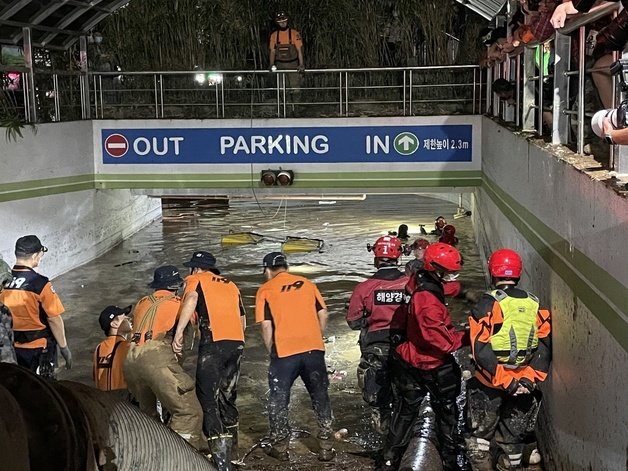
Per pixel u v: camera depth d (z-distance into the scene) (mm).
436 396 5258
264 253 12969
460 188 13156
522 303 4773
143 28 14234
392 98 14172
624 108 3139
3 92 11625
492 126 10227
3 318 4488
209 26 14305
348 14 14180
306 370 5660
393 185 12578
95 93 13133
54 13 11789
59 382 1526
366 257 12430
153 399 5543
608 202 3467
